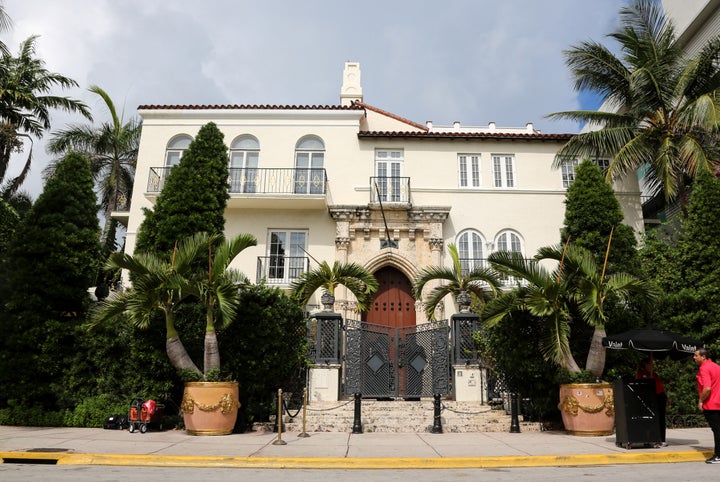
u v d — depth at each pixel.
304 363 13.62
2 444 9.02
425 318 19.06
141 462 7.78
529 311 11.90
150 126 21.23
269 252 20.09
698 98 17.50
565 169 21.28
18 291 12.45
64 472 7.03
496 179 21.17
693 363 12.32
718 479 6.41
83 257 13.06
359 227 19.94
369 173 20.89
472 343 14.05
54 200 13.35
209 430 10.32
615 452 8.34
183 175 13.85
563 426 11.51
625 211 20.41
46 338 12.18
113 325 12.13
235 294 10.78
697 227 13.32
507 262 11.42
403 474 7.12
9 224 15.88
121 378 12.09
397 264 19.89
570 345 12.23
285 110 21.27
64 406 12.10
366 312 19.78
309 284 16.33
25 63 22.73
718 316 12.26
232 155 21.12
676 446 8.99
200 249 11.60
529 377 11.88
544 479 6.62
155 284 10.55
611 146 19.14
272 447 8.95
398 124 23.92
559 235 20.41
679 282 13.27
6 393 12.02
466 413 12.13
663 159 17.81
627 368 11.96
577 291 11.19
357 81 28.55
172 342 10.98
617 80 20.12
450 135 21.12
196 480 6.51
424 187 20.73
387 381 14.51
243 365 11.87
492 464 7.82
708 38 20.58
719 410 7.63
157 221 13.52
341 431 11.27
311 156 21.17
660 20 19.95
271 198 19.50
